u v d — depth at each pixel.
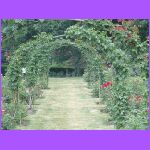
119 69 10.14
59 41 15.52
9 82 11.02
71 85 21.09
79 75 27.75
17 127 10.64
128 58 10.07
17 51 11.32
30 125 10.93
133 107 10.31
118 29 10.02
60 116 12.28
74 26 10.11
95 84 16.55
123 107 10.16
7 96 12.48
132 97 10.44
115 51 10.08
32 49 13.31
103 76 14.59
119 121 10.18
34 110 13.33
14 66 11.01
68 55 27.97
